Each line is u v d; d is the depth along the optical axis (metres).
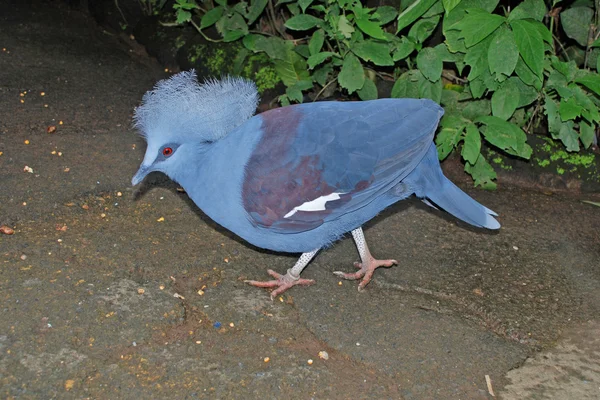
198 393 1.89
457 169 2.53
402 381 1.94
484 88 2.41
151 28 3.02
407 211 2.38
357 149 2.01
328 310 2.09
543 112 2.53
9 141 2.49
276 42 2.64
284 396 1.90
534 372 1.97
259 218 2.02
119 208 2.31
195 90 2.02
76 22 3.16
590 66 2.51
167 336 1.99
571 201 2.45
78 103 2.69
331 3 2.46
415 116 2.05
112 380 1.90
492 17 2.29
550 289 2.16
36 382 1.88
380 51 2.42
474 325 2.07
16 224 2.21
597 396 1.93
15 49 2.92
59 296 2.04
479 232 2.32
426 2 2.31
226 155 2.01
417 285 2.16
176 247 2.21
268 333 2.02
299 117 2.03
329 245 2.14
